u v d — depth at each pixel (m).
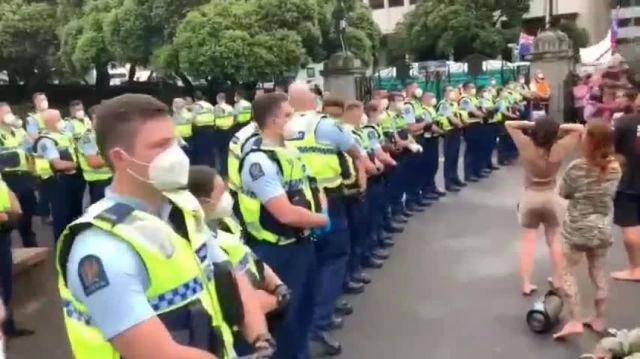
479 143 13.95
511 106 15.82
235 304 2.46
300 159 4.62
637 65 19.03
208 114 15.23
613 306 6.62
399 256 8.74
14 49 35.16
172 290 2.07
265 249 4.47
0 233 5.98
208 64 25.16
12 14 35.00
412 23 44.22
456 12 41.28
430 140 11.66
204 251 2.26
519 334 6.05
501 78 25.70
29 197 9.20
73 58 30.11
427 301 7.02
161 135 2.10
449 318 6.51
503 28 43.19
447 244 9.27
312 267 4.70
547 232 6.68
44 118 9.52
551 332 6.05
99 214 2.02
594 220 5.67
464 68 26.97
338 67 23.75
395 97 10.77
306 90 6.05
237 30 25.28
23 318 6.80
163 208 2.19
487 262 8.37
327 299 5.66
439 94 24.23
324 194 5.32
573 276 5.91
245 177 4.38
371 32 30.97
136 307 1.95
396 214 10.30
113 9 28.45
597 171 5.58
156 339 1.95
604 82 15.15
